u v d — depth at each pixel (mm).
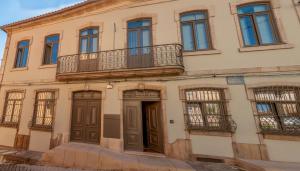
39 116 8078
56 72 7828
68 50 8242
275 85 5359
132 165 4832
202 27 6672
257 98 5539
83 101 7598
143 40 7219
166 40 6773
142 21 7457
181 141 5883
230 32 6188
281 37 5691
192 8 6742
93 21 8086
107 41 7598
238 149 5293
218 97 5914
